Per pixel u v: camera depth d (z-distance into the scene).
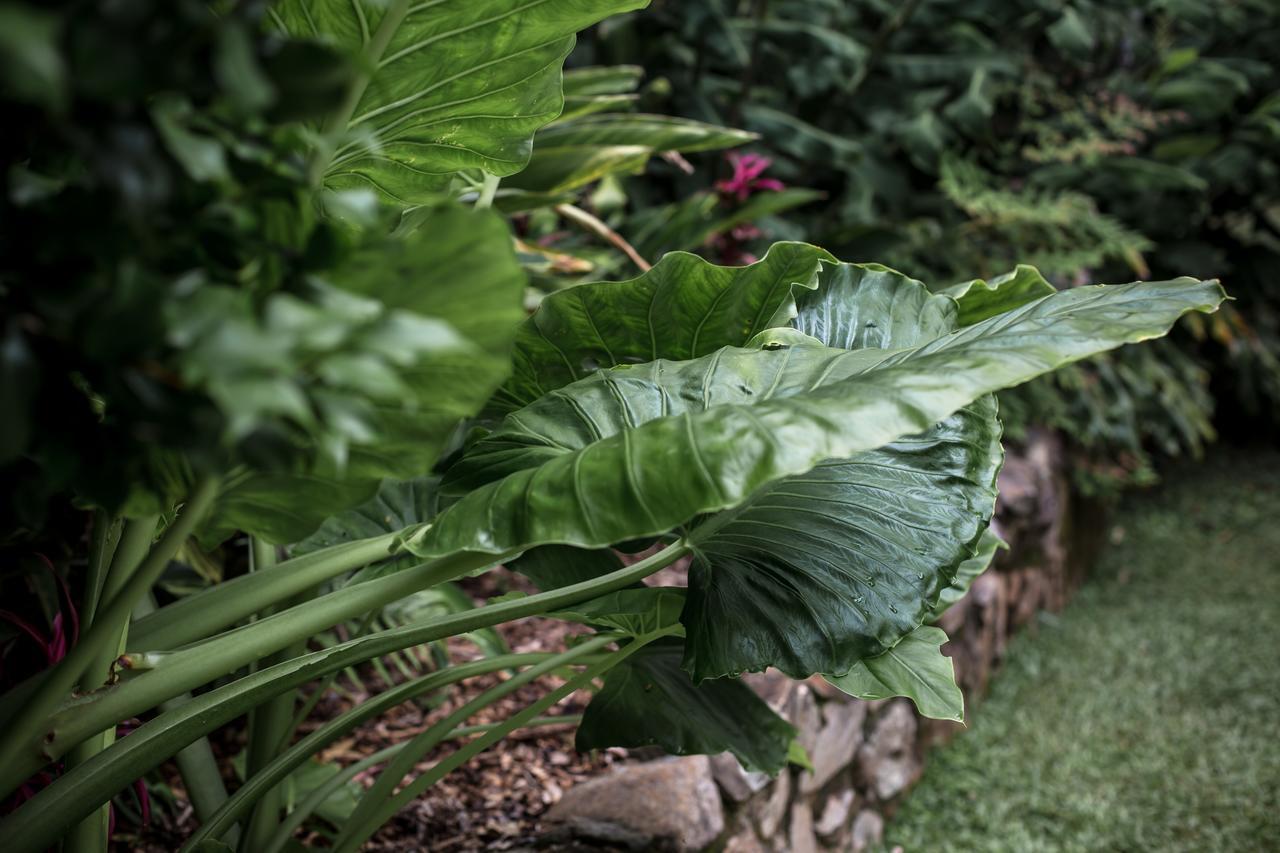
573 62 3.81
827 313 1.29
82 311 0.55
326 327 0.53
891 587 1.20
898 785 3.00
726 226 2.90
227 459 0.59
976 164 5.12
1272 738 3.34
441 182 1.23
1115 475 4.81
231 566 2.22
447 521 0.96
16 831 0.95
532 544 0.90
